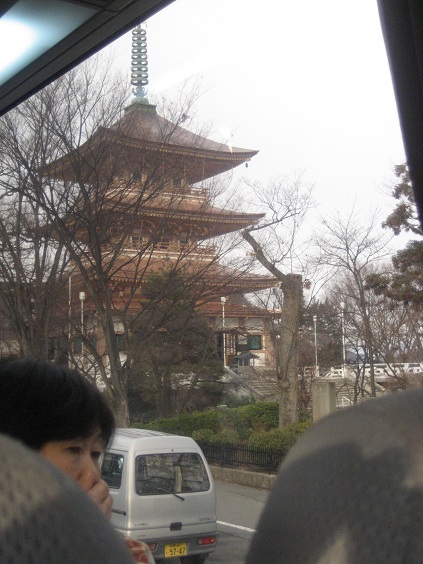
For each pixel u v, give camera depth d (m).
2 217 9.38
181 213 10.38
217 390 14.23
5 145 8.91
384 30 1.40
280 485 0.46
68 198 9.27
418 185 1.31
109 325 9.47
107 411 1.31
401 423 0.39
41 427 1.23
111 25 2.82
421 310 6.57
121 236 10.10
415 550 0.35
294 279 8.78
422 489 0.36
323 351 10.27
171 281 10.70
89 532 0.36
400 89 1.36
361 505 0.38
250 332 16.72
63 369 1.30
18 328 9.64
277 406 7.46
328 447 0.43
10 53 3.03
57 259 9.61
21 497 0.36
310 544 0.40
